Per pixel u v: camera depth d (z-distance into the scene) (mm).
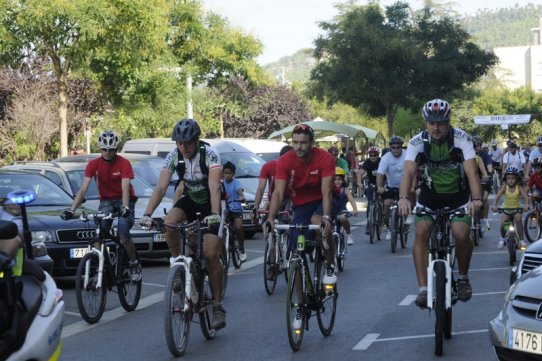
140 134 38156
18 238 6617
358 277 14820
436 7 50406
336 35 48000
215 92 52656
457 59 49406
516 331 7520
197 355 9305
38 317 6734
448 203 9164
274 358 9055
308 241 9367
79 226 14008
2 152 36938
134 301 12203
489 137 88688
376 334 10125
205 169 9469
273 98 69188
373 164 20781
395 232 18484
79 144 39156
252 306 12297
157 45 31656
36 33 27344
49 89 37531
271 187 13922
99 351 9680
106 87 33531
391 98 47719
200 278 9648
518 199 16906
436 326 8820
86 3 27141
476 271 15336
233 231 16344
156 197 9500
